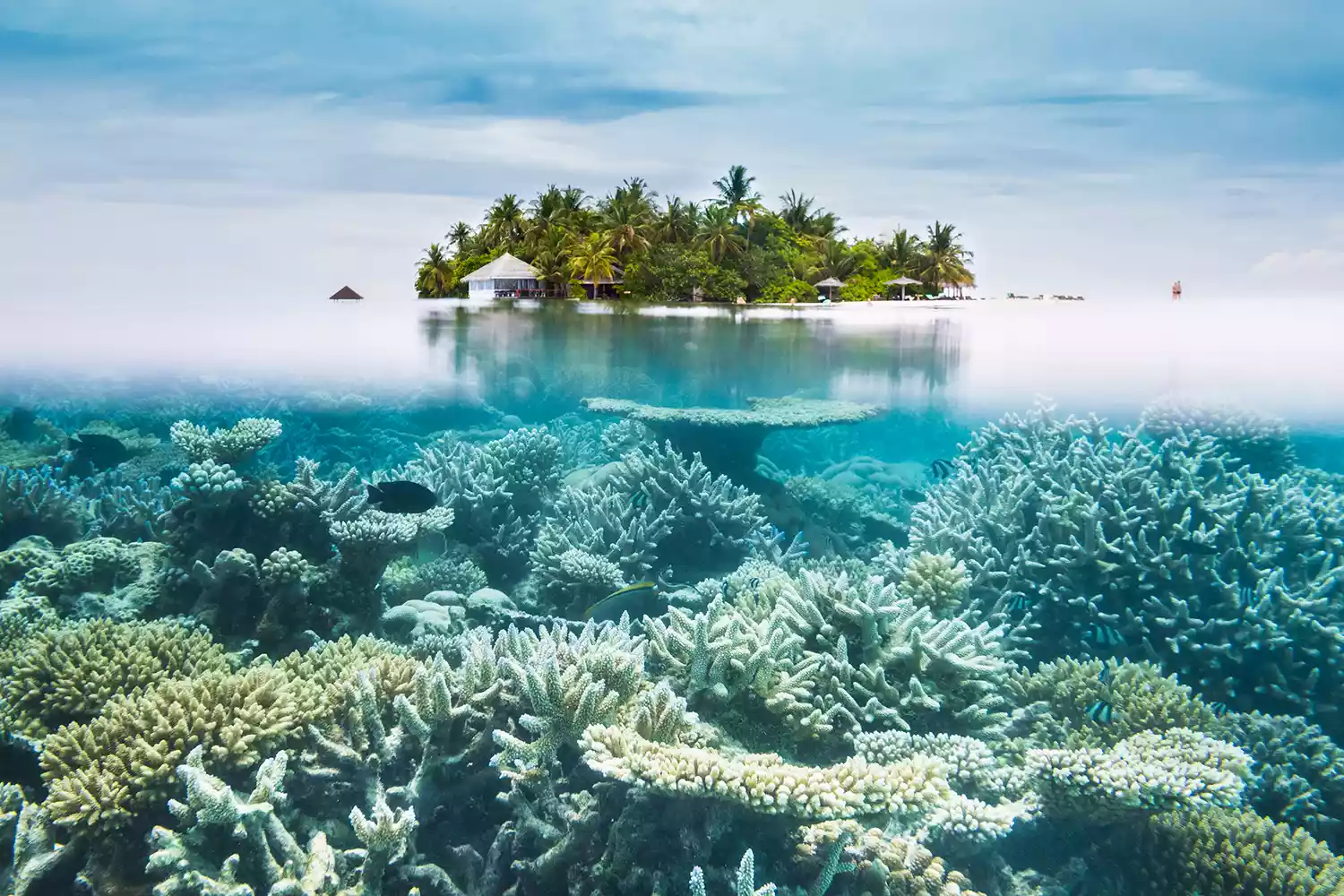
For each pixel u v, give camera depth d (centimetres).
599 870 427
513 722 501
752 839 432
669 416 1445
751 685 530
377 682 520
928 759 447
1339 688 731
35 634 591
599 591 897
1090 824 532
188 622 670
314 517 778
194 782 395
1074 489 846
